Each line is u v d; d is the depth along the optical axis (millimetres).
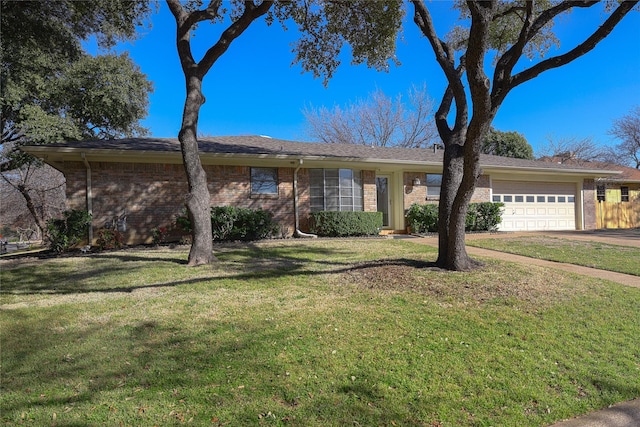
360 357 3607
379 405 2875
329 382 3168
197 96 8555
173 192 11906
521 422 2738
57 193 23047
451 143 7137
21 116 15062
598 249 10250
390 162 13633
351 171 14016
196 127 8539
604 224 19078
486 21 4926
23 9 11812
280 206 13109
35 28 12688
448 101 7621
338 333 4160
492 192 16031
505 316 4684
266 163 12812
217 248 10250
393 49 10422
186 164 8320
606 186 21547
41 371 3434
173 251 10008
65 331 4383
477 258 8281
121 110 18953
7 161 18094
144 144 11797
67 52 14391
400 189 14898
